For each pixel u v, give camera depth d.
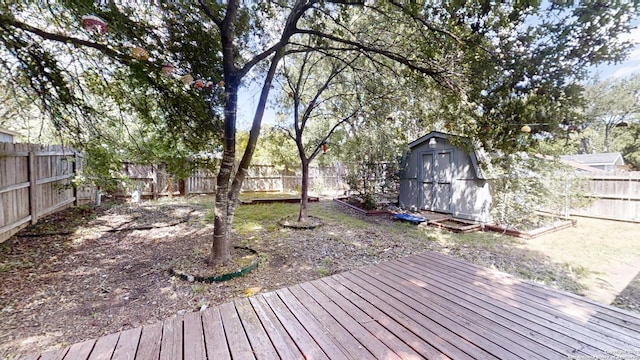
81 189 7.55
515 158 5.81
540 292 2.57
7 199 4.58
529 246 4.96
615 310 2.21
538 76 2.56
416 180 8.48
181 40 3.59
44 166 5.85
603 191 7.41
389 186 8.88
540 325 2.00
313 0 3.27
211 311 2.26
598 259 4.32
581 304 2.33
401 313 2.20
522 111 2.74
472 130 3.44
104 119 4.71
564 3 2.17
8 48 2.97
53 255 4.05
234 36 3.87
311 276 3.50
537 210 6.96
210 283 3.23
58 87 3.70
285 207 8.96
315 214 7.85
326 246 4.81
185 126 4.42
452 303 2.36
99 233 5.24
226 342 1.84
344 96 6.31
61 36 2.77
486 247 4.89
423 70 3.45
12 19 2.36
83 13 2.57
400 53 3.96
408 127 7.12
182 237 5.11
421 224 6.59
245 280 3.34
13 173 4.74
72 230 5.32
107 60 3.53
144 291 3.04
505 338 1.84
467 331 1.93
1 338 2.19
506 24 2.48
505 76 2.76
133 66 3.20
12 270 3.46
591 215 7.58
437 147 7.74
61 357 1.69
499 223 6.27
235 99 3.60
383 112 5.98
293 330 1.97
